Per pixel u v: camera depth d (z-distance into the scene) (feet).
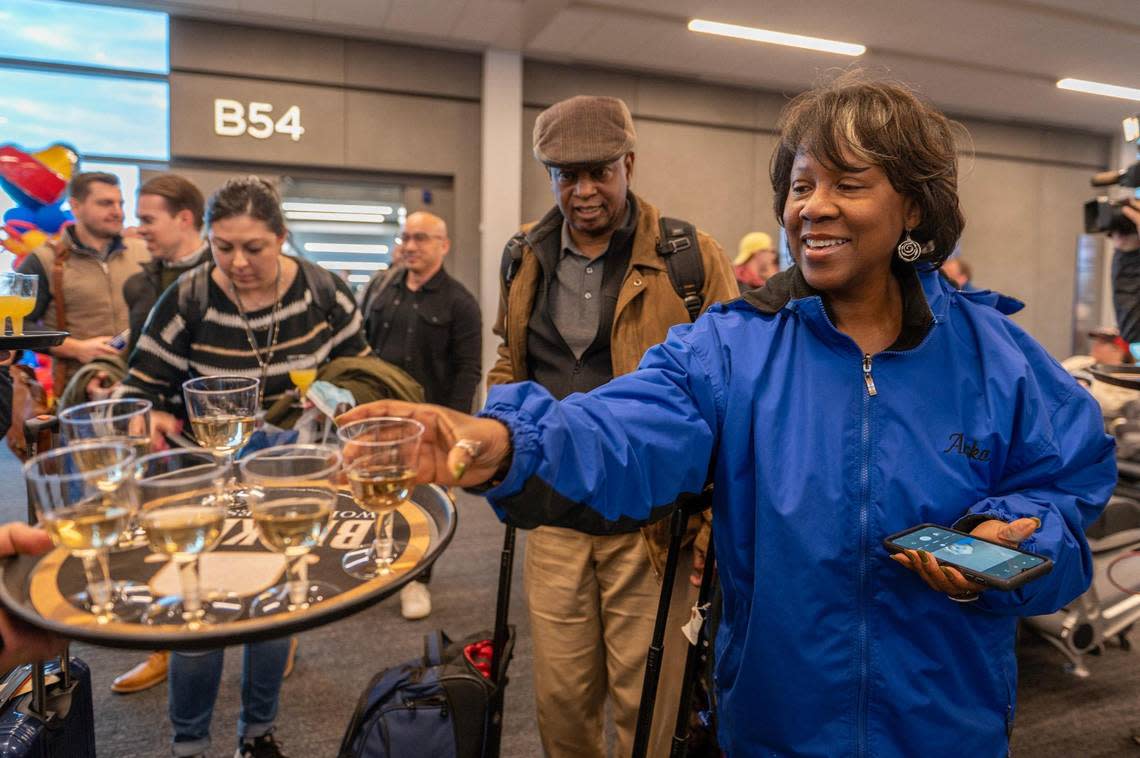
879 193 2.83
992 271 27.09
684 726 3.44
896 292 3.18
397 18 16.81
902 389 3.00
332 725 6.79
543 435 2.39
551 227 5.58
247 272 5.34
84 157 16.33
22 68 15.64
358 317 6.38
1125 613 8.18
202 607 2.17
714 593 3.61
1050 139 27.35
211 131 17.20
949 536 2.78
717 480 3.20
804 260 2.99
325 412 5.32
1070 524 2.97
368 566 2.51
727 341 3.21
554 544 5.01
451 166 19.49
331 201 18.93
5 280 4.21
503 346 6.19
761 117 22.77
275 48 17.51
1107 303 28.99
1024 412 3.03
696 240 5.29
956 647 2.98
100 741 6.47
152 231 7.29
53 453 2.40
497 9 16.26
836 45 18.69
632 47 18.97
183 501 2.25
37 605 2.21
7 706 3.88
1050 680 7.95
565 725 5.12
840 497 2.93
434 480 2.41
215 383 4.36
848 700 2.95
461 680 4.03
